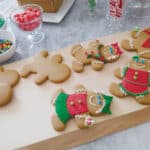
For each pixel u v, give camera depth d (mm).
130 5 763
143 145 496
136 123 523
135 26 706
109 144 505
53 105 559
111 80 586
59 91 574
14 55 679
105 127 521
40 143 513
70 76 605
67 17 764
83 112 532
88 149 503
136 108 537
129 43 641
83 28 725
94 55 622
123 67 599
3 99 575
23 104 573
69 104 544
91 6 751
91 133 517
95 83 585
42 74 607
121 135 513
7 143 521
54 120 531
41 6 754
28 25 680
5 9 807
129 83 563
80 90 566
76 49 646
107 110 532
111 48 631
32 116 551
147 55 613
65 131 521
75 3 802
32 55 673
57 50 661
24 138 522
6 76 615
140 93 547
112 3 685
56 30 731
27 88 598
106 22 729
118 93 556
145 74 573
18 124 544
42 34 724
